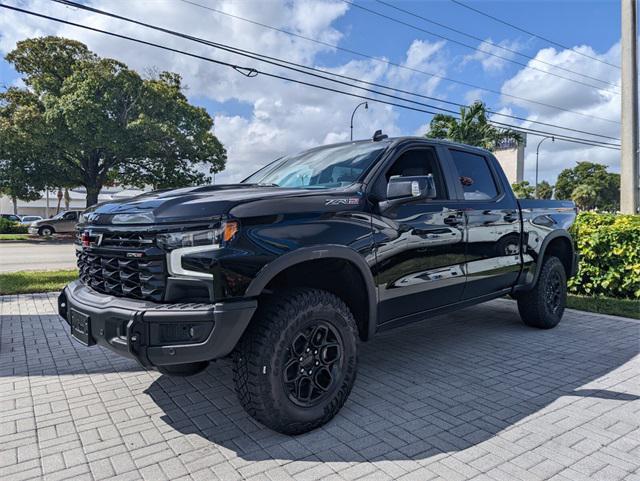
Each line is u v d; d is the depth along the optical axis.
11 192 28.44
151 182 30.31
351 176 3.55
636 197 11.09
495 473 2.49
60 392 3.68
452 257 3.98
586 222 8.04
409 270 3.57
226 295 2.56
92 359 4.50
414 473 2.49
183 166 30.00
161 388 3.75
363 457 2.66
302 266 3.01
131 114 26.80
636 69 11.08
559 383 3.79
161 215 2.69
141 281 2.73
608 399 3.46
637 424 3.06
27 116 24.73
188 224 2.61
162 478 2.47
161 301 2.69
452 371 4.10
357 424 3.07
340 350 3.07
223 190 3.27
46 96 25.89
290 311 2.78
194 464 2.60
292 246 2.79
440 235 3.83
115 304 2.75
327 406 3.00
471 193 4.39
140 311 2.56
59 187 29.98
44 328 5.70
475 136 23.83
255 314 2.81
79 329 3.02
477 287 4.34
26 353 4.70
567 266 5.92
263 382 2.71
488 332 5.44
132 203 3.05
